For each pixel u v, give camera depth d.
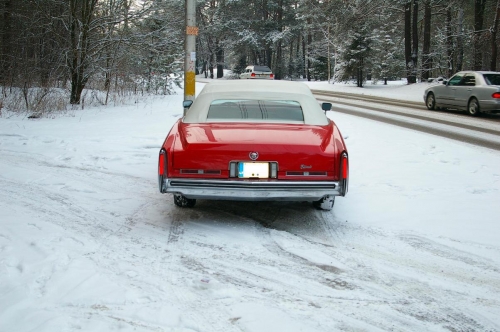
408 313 3.23
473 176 7.23
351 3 41.53
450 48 36.81
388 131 11.88
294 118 5.32
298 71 71.69
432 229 4.93
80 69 16.89
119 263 3.95
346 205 5.78
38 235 4.57
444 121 14.45
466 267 4.02
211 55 71.88
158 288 3.50
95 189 6.42
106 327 2.92
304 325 3.01
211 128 4.97
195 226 4.99
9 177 7.00
